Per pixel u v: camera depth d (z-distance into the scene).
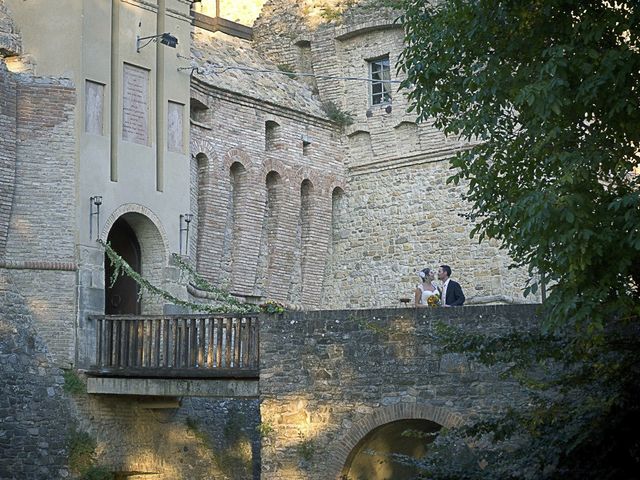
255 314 29.86
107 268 35.94
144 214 35.09
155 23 36.09
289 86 42.88
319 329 27.45
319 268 43.03
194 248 38.03
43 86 33.41
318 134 42.94
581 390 23.05
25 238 32.81
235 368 29.86
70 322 32.78
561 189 20.89
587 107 21.50
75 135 33.38
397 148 42.50
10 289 32.28
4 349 31.62
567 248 20.39
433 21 23.66
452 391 26.16
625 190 21.38
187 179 36.53
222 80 39.72
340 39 43.47
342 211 43.53
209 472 36.19
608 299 21.19
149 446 34.50
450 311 26.33
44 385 32.19
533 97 20.84
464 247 40.91
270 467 27.39
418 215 41.97
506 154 23.52
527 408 24.78
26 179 33.00
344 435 26.94
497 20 22.55
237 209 40.19
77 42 33.66
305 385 27.44
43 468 31.83
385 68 42.88
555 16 22.03
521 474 22.55
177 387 31.08
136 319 32.19
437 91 23.62
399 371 26.67
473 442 25.36
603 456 21.62
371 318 27.06
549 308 21.77
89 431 32.84
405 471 28.84
